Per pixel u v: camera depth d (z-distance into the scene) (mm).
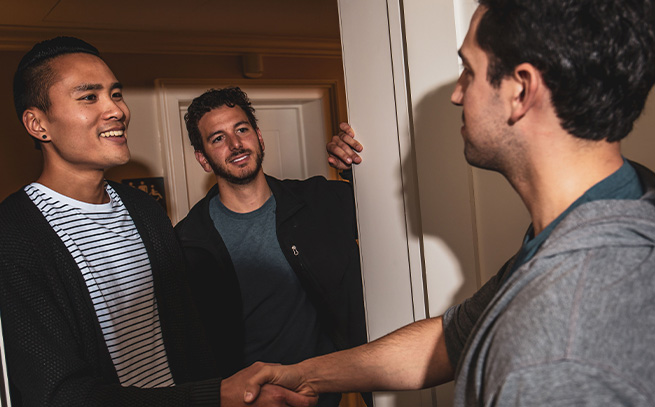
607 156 513
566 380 390
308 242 1807
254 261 1819
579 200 507
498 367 436
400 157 1047
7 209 1094
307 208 1893
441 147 944
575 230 468
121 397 985
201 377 1405
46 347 1001
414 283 1048
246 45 3244
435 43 921
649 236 442
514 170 566
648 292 412
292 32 3234
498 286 707
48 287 1066
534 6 488
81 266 1151
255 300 1803
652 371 384
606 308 407
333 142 1223
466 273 930
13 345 997
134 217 1333
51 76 1124
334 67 3645
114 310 1211
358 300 1849
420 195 1008
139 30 2869
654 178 533
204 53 3158
